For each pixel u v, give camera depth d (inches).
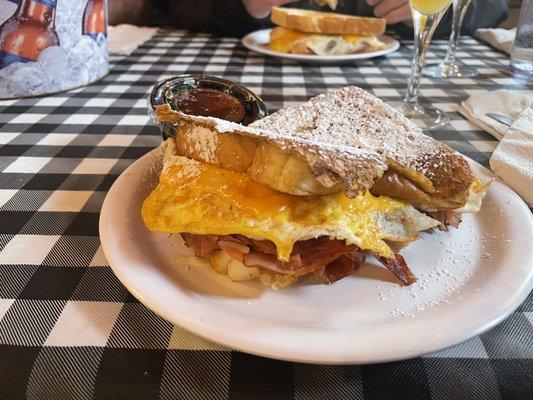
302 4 24.6
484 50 20.8
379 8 24.1
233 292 6.2
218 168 7.1
